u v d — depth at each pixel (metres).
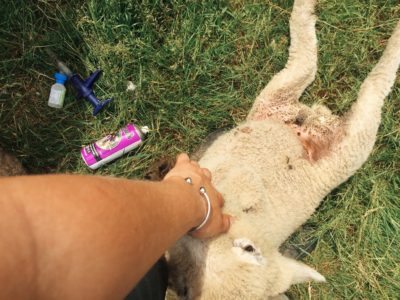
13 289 0.28
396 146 0.94
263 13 0.96
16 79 0.97
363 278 0.95
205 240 0.61
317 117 0.87
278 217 0.78
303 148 0.84
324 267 0.97
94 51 0.95
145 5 0.94
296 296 0.96
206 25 0.95
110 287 0.35
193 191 0.52
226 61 0.97
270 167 0.79
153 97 0.97
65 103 0.98
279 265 0.66
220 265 0.60
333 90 0.97
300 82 0.89
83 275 0.32
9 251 0.28
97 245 0.33
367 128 0.84
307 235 0.96
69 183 0.33
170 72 0.97
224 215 0.63
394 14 0.95
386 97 0.94
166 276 0.65
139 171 0.98
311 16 0.87
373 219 0.95
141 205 0.38
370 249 0.96
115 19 0.94
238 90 0.97
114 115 0.98
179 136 0.98
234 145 0.80
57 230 0.31
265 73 0.96
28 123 0.97
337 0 0.95
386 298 0.94
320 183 0.83
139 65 0.96
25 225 0.29
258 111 0.90
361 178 0.95
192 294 0.61
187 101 0.97
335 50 0.96
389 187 0.96
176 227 0.44
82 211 0.32
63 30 0.96
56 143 0.98
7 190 0.29
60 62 0.96
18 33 0.95
